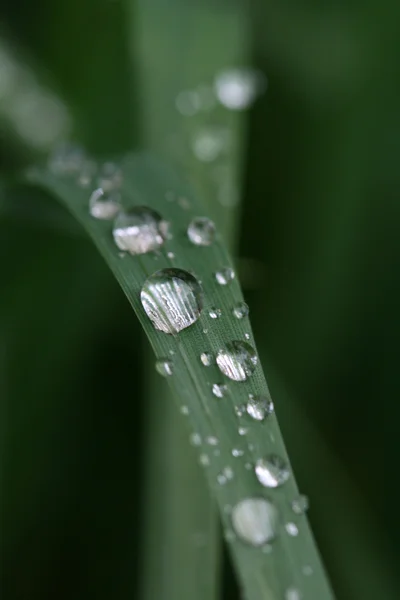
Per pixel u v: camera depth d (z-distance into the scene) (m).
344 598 0.16
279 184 0.18
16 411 0.17
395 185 0.17
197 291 0.13
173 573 0.14
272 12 0.18
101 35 0.17
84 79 0.17
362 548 0.16
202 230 0.14
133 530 0.17
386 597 0.16
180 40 0.17
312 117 0.18
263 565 0.13
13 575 0.16
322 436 0.17
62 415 0.17
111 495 0.17
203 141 0.16
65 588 0.16
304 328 0.17
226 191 0.16
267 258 0.18
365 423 0.17
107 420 0.17
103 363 0.17
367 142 0.17
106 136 0.17
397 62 0.17
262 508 0.13
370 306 0.17
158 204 0.14
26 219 0.16
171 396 0.15
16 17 0.17
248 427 0.13
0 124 0.17
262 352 0.17
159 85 0.17
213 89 0.17
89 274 0.17
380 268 0.17
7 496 0.16
